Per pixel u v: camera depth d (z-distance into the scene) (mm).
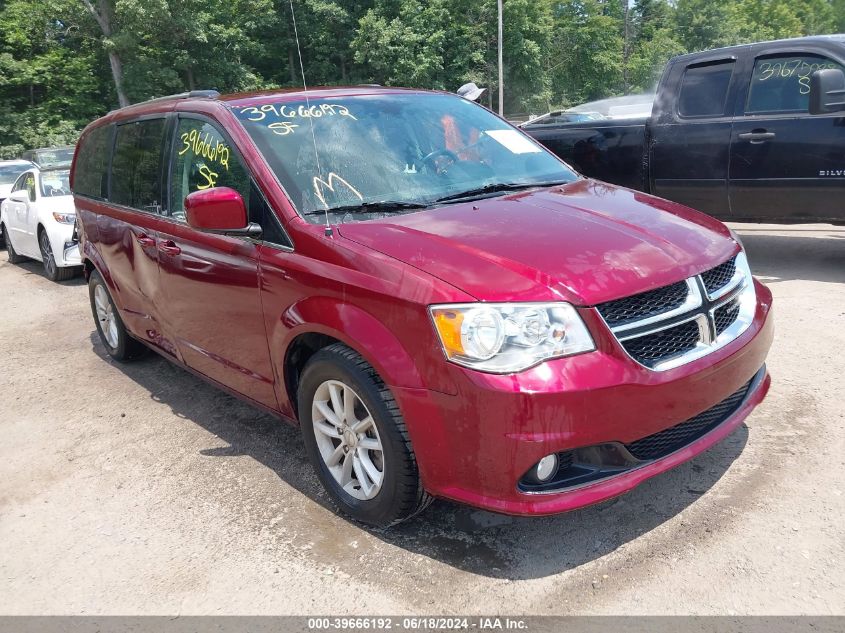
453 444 2584
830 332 4891
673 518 2980
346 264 2912
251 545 3070
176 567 2965
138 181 4562
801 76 6098
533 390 2426
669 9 64312
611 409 2500
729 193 6578
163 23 34844
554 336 2504
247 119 3680
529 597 2598
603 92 55656
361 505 3051
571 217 3162
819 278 6230
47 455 4164
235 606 2689
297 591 2742
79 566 3041
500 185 3709
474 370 2488
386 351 2701
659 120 6965
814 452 3379
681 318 2730
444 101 4340
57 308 7863
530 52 45125
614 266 2703
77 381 5395
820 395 3963
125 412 4699
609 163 7430
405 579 2756
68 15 35531
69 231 8938
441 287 2602
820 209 6074
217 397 4836
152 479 3750
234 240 3484
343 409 3057
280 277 3201
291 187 3340
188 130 4051
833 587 2508
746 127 6324
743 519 2924
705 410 2773
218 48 38719
